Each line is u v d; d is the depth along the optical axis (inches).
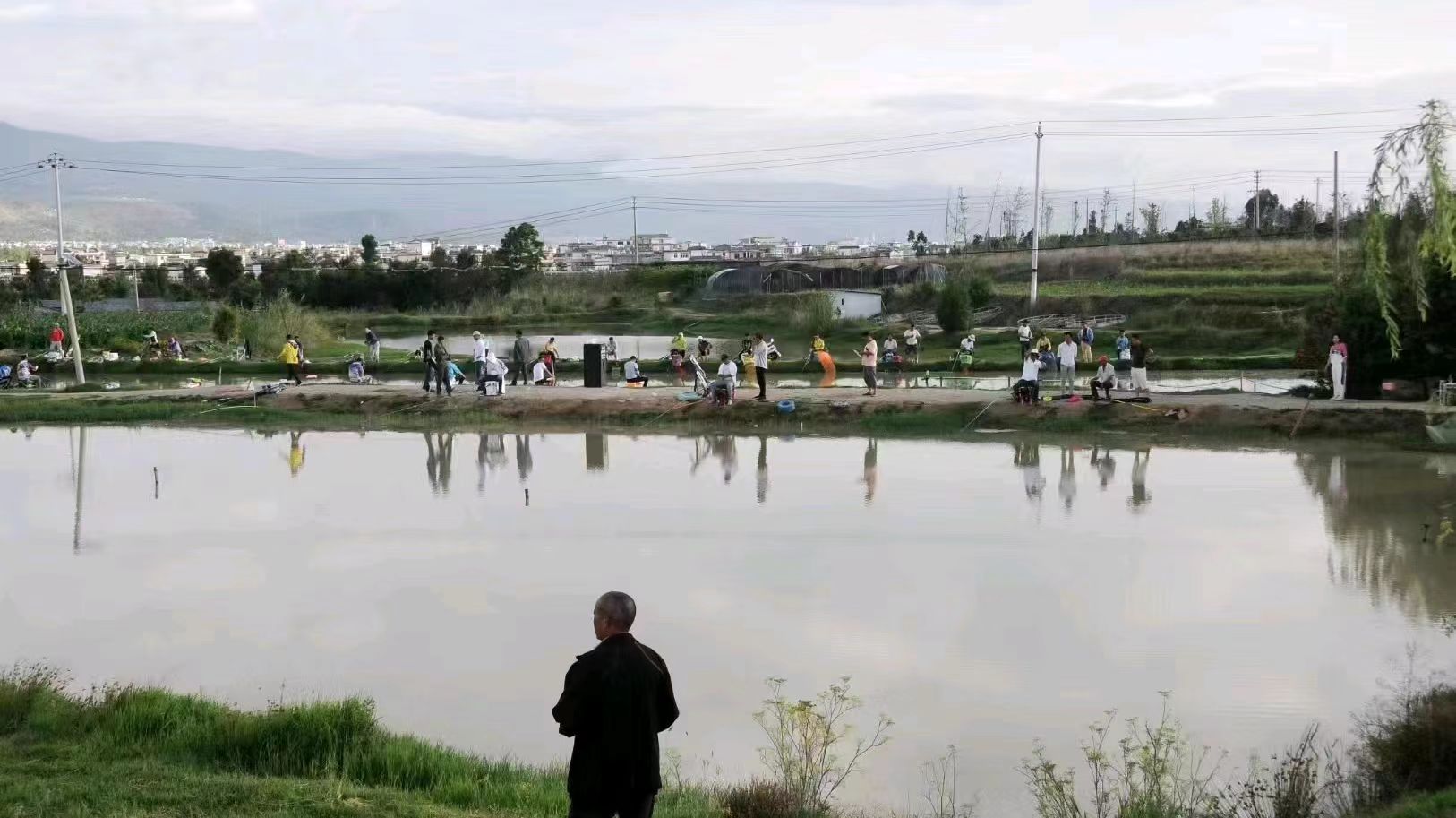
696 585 765.9
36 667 594.9
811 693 578.2
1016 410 1406.3
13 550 869.2
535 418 1504.7
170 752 458.9
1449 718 469.7
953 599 729.0
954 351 2091.5
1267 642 642.8
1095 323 2317.9
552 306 3339.1
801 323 2468.0
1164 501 1005.8
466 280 3740.2
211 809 377.4
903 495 1042.1
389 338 2878.9
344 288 3695.9
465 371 1942.7
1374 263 586.2
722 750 510.6
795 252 7288.4
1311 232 3166.8
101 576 798.5
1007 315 2513.5
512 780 443.5
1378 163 579.2
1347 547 844.0
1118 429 1355.8
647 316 3073.3
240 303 3472.0
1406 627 663.8
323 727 471.5
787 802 423.2
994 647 642.2
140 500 1047.0
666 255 7032.5
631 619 303.4
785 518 956.0
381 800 397.4
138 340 2390.5
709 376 1851.6
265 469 1200.2
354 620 700.7
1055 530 906.7
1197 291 2479.1
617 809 292.5
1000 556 830.5
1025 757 503.5
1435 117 558.3
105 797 385.1
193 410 1560.0
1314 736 510.0
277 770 447.5
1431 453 1203.2
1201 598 725.3
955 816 442.3
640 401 1515.7
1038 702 565.0
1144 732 525.0
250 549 869.2
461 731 534.6
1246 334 2063.2
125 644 657.6
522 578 787.4
